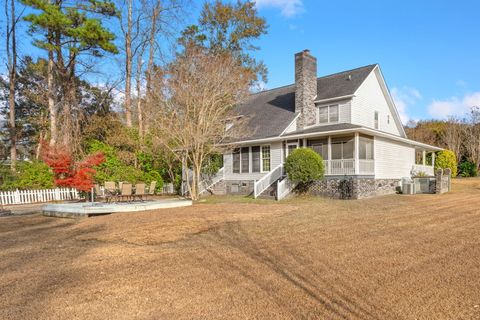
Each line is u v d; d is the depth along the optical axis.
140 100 24.97
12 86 25.73
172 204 14.10
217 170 23.22
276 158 20.50
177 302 3.89
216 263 5.52
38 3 19.89
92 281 4.71
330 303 3.79
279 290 4.22
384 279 4.56
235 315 3.52
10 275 5.11
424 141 36.97
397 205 12.91
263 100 25.80
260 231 8.20
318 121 20.95
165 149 20.53
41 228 9.95
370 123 21.09
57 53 24.61
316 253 6.01
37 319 3.50
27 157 32.06
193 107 17.86
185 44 23.02
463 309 3.58
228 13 31.86
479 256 5.62
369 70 20.98
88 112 30.92
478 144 32.69
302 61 20.61
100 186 19.47
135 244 7.14
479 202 13.33
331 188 17.77
